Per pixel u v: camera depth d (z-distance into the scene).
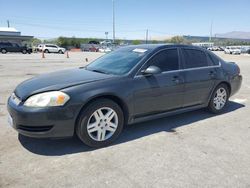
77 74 4.42
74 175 3.22
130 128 4.84
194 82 5.08
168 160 3.64
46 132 3.59
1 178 3.12
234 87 6.10
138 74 4.32
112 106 4.00
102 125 3.97
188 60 5.14
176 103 4.88
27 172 3.26
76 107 3.66
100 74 4.36
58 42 71.38
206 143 4.24
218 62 5.79
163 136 4.49
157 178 3.19
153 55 4.59
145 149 3.97
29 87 3.90
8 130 4.61
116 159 3.64
